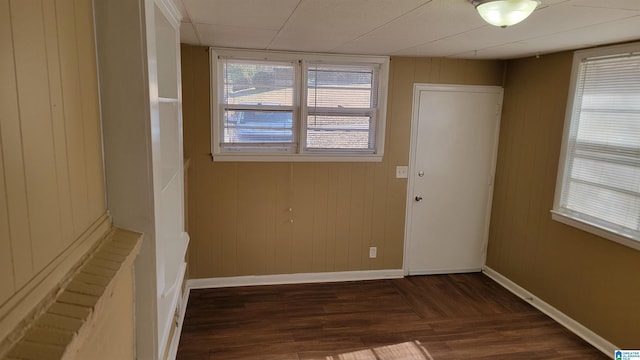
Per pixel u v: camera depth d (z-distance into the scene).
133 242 1.33
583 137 3.46
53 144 0.93
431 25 2.58
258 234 4.18
